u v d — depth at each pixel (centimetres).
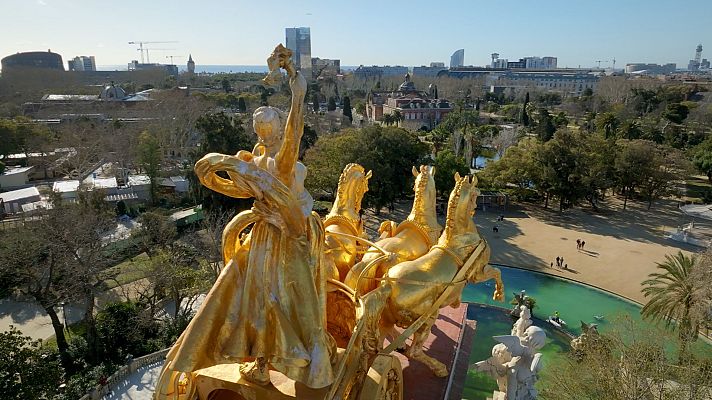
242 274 872
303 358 805
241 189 842
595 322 3094
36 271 2739
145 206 5266
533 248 4381
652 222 5259
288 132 834
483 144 8900
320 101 15725
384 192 4769
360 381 952
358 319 972
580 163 5397
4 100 11019
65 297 2511
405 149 4888
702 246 4409
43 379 1839
